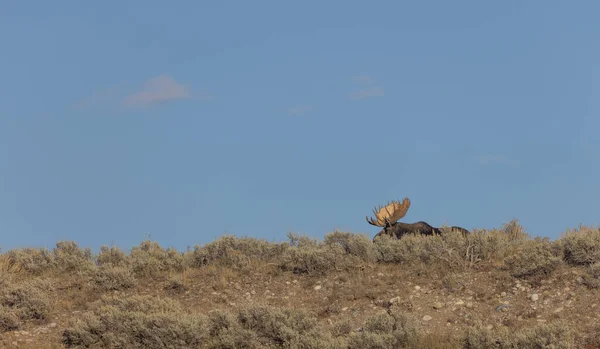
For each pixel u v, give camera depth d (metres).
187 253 71.50
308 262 63.28
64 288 61.91
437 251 62.44
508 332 45.44
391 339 45.69
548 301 51.22
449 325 50.00
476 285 55.94
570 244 57.81
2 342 48.59
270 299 58.62
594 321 47.03
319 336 47.53
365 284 58.72
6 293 55.50
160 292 61.47
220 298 59.16
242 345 47.81
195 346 47.59
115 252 69.81
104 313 51.12
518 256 59.06
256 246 70.62
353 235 70.12
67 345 48.75
